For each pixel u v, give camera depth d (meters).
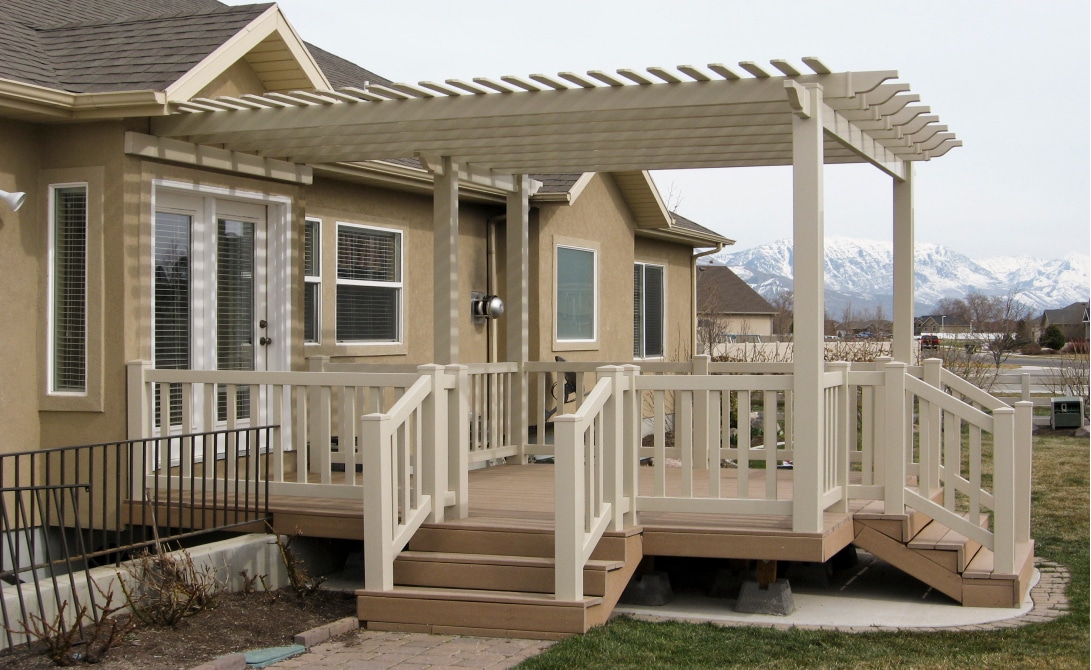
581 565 5.97
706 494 7.81
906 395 7.65
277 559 7.09
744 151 8.58
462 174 9.13
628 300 15.76
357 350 11.05
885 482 7.14
